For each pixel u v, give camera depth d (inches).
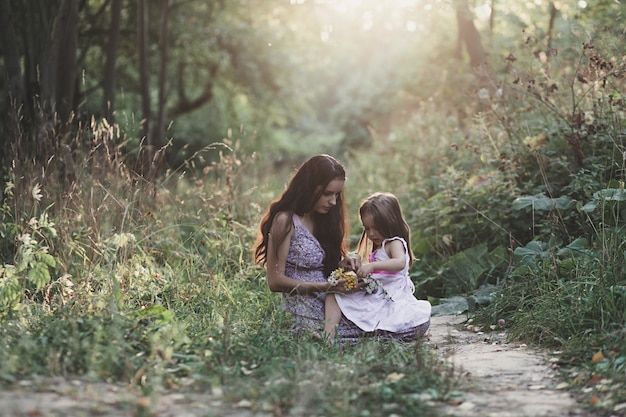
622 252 223.1
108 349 160.4
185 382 157.2
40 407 132.4
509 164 308.0
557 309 213.5
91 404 136.7
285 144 1173.7
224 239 290.5
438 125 432.1
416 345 186.2
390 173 465.1
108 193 258.4
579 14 362.0
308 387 150.0
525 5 443.2
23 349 163.8
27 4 393.4
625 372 165.6
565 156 302.4
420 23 492.1
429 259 313.9
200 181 330.3
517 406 150.6
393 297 218.2
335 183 214.2
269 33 761.0
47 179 276.2
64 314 196.4
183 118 872.9
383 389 152.9
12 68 358.0
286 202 217.9
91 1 616.7
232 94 836.6
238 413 139.6
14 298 210.1
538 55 317.7
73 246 242.7
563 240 271.0
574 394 158.7
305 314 213.8
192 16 701.9
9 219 270.5
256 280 274.2
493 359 190.9
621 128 287.1
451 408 149.0
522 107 335.3
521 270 251.4
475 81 404.2
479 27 505.7
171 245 285.9
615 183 266.8
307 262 217.5
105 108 441.1
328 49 815.1
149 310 195.3
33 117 365.7
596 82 292.4
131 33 663.1
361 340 201.2
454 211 318.7
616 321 195.3
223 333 188.9
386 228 223.9
